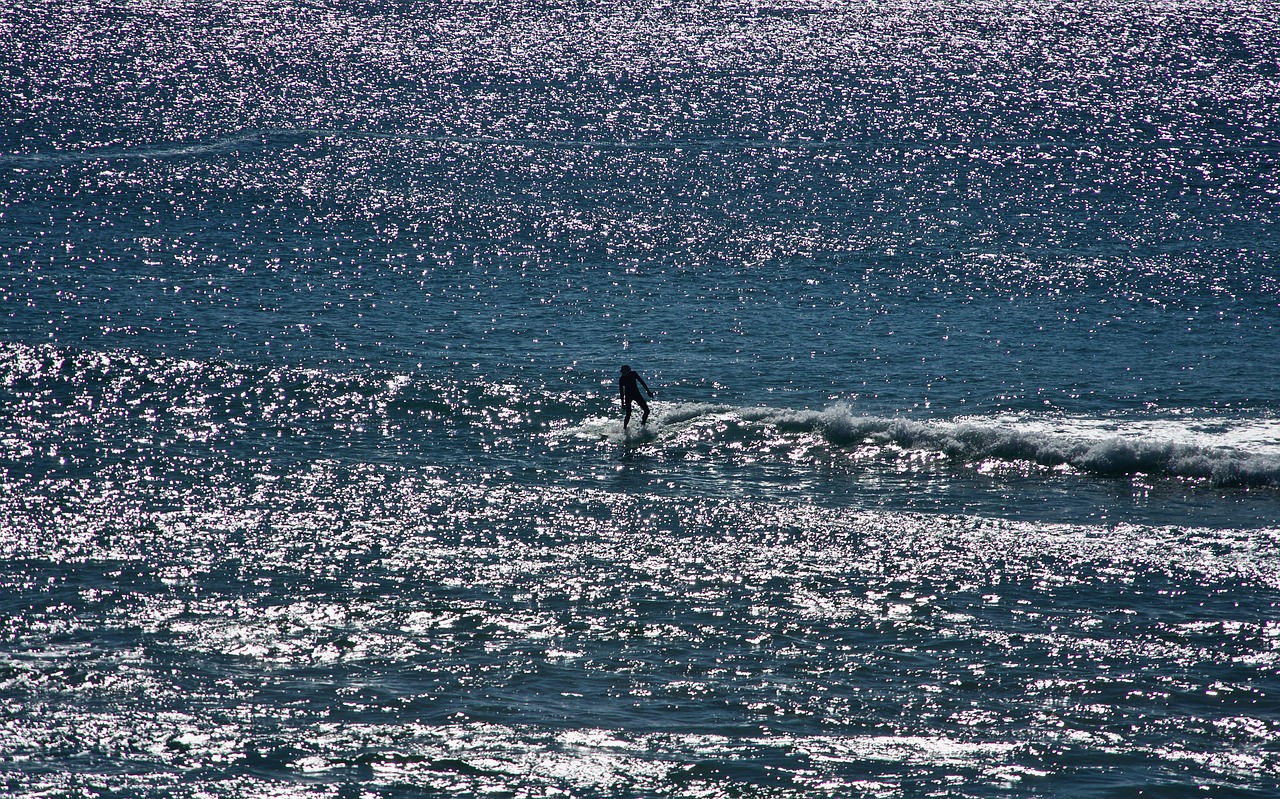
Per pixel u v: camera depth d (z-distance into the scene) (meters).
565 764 46.97
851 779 46.03
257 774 45.75
